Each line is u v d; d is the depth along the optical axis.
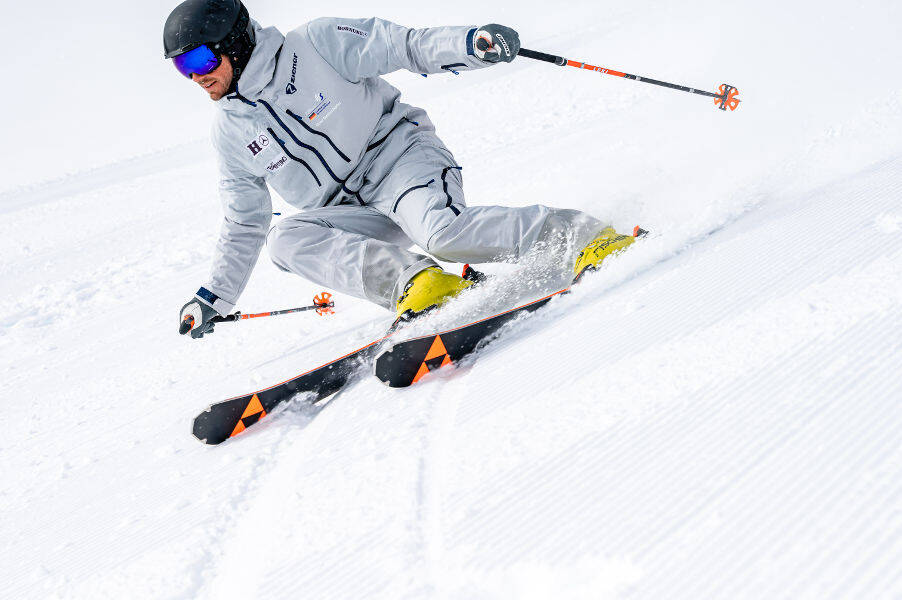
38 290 7.83
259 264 6.45
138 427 3.20
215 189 11.91
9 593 1.89
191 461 2.43
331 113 2.88
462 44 2.71
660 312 2.14
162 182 14.28
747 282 2.13
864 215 2.35
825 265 2.06
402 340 2.52
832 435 1.36
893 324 1.64
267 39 2.76
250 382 3.26
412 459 1.77
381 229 3.17
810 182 3.05
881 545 1.09
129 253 8.77
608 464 1.50
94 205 13.39
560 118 9.24
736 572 1.13
